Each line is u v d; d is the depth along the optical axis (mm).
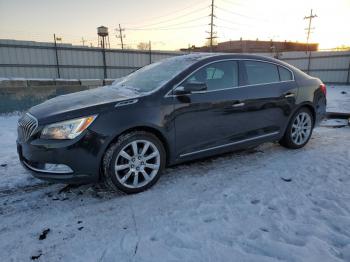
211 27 44938
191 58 3834
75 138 2789
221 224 2525
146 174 3219
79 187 3346
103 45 24781
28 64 18703
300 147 4754
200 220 2600
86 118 2836
